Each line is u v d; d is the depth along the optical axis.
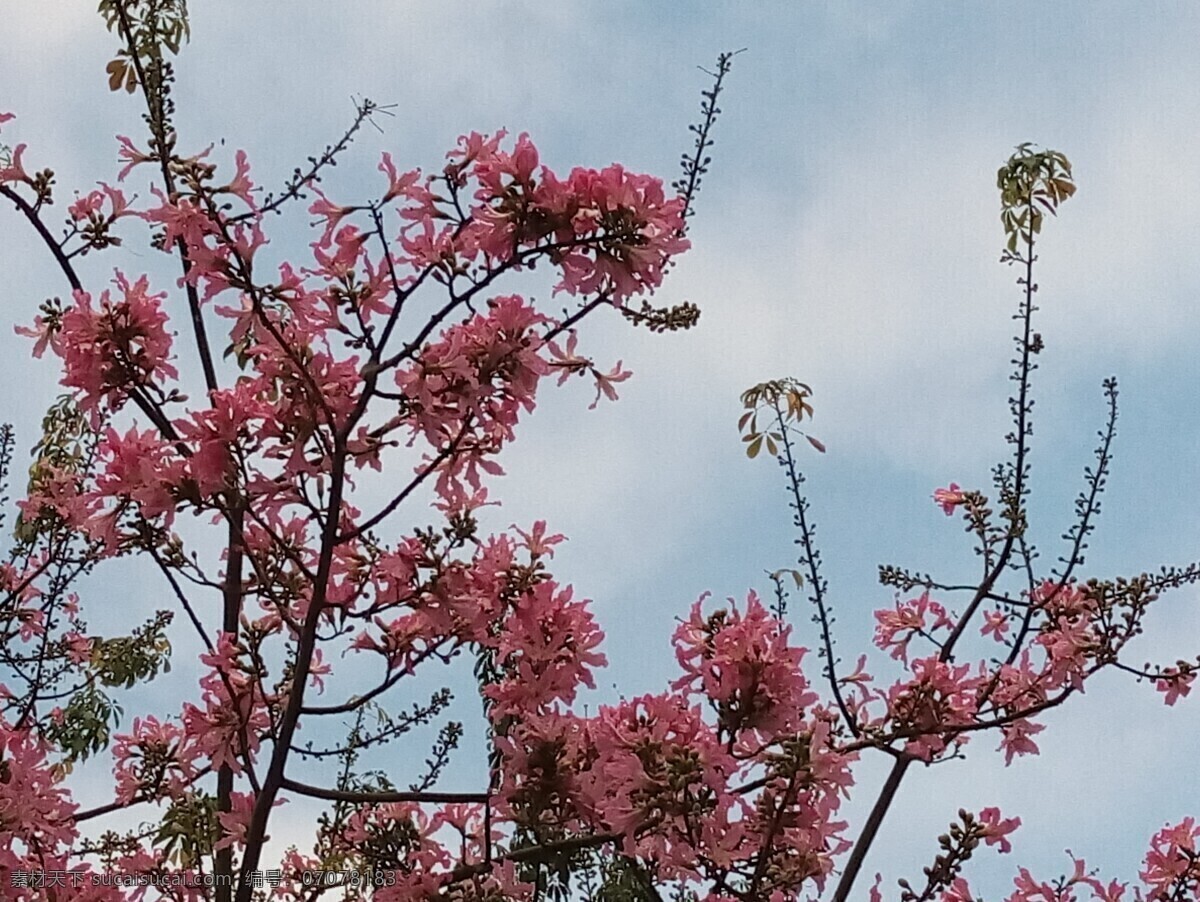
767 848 4.16
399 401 4.16
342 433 4.12
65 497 6.38
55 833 4.67
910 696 4.89
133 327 4.39
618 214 4.00
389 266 4.06
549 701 4.61
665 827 4.16
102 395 4.40
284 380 4.15
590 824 4.49
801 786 4.14
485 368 4.16
